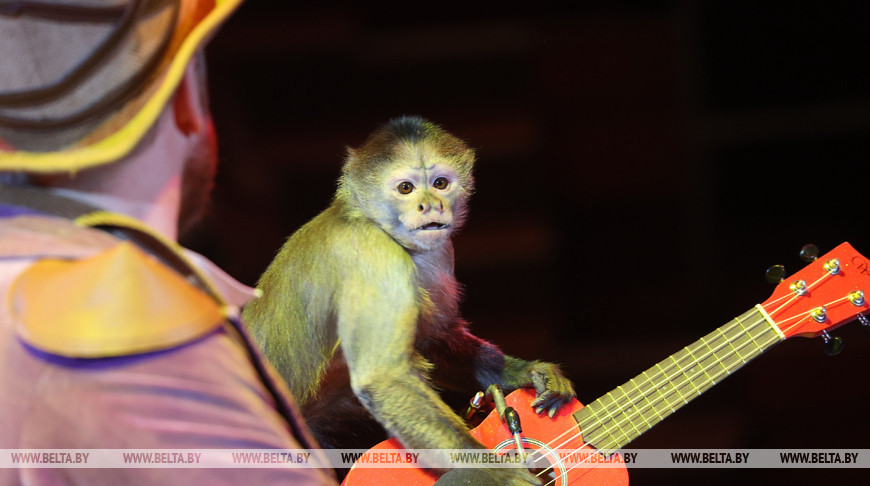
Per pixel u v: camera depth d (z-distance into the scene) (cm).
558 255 793
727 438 644
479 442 319
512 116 848
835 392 658
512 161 830
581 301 775
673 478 623
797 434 647
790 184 807
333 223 355
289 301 352
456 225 381
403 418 322
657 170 819
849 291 333
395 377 328
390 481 317
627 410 326
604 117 831
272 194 782
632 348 741
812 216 798
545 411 336
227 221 727
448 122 845
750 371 669
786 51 827
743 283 780
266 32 841
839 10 819
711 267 789
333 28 849
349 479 317
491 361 387
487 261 788
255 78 828
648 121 827
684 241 799
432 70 855
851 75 815
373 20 866
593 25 847
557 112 839
